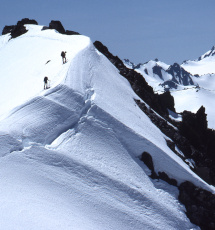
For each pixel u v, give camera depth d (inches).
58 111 1648.6
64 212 1133.1
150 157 1720.0
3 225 927.0
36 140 1471.5
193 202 1656.0
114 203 1362.0
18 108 1600.6
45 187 1234.6
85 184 1369.3
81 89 1870.1
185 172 1742.1
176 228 1462.8
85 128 1658.5
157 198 1560.0
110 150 1637.6
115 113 1849.2
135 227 1315.2
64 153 1465.3
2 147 1343.5
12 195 1097.4
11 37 3973.9
